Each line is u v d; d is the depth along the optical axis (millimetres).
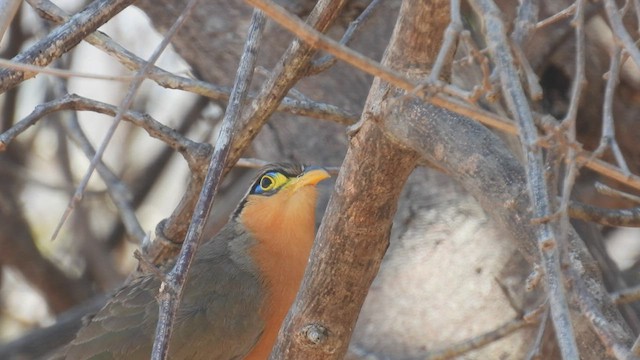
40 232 17766
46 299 16828
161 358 6266
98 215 17656
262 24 7820
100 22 7840
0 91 7633
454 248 11242
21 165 17828
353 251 7742
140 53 17172
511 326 9750
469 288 10992
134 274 11750
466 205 11453
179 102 17328
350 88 12383
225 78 13211
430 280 11172
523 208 6492
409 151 7297
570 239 6504
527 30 7363
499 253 11023
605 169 5332
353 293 7883
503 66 5359
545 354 10156
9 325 17688
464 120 6910
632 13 10461
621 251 14273
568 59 11195
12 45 16656
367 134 7324
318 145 12680
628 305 10312
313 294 7934
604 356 6184
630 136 11484
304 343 8016
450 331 10836
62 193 17828
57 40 7734
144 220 17953
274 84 8633
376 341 10984
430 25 6941
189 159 9211
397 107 7039
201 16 13180
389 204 7566
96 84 18047
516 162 6707
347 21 12086
